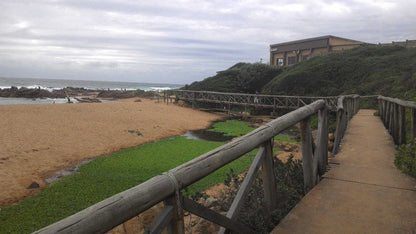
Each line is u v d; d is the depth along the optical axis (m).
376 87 20.53
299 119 2.88
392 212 2.65
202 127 20.08
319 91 24.81
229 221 1.89
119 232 3.08
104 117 19.59
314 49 37.25
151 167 9.95
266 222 2.44
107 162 10.48
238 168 8.95
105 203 1.10
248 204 2.63
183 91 32.28
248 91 33.00
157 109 26.78
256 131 2.24
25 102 36.94
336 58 28.88
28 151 11.13
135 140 14.41
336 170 4.03
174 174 1.42
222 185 6.29
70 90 57.25
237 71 36.53
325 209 2.71
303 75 27.08
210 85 34.34
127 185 8.14
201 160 1.62
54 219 6.10
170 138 15.78
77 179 8.60
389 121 7.36
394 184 3.41
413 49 26.05
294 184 3.44
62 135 13.95
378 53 28.03
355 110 13.05
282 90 26.88
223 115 26.94
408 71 20.41
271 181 2.47
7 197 7.23
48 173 9.27
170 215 1.40
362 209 2.71
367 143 5.96
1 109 19.77
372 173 3.88
